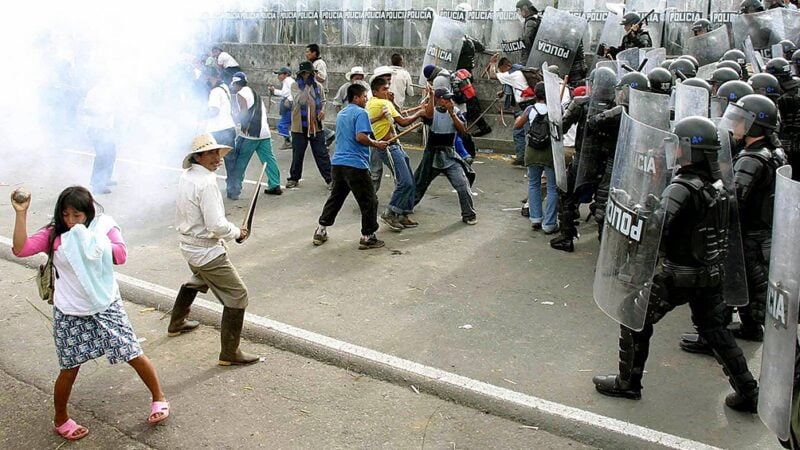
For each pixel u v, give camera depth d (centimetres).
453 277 685
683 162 423
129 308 616
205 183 489
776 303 332
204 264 496
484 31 1384
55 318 418
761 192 515
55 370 507
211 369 507
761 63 913
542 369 503
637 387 462
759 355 533
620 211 435
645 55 883
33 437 430
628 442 417
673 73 780
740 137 503
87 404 463
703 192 414
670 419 442
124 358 426
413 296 636
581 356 523
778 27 994
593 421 436
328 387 482
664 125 532
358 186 748
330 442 420
